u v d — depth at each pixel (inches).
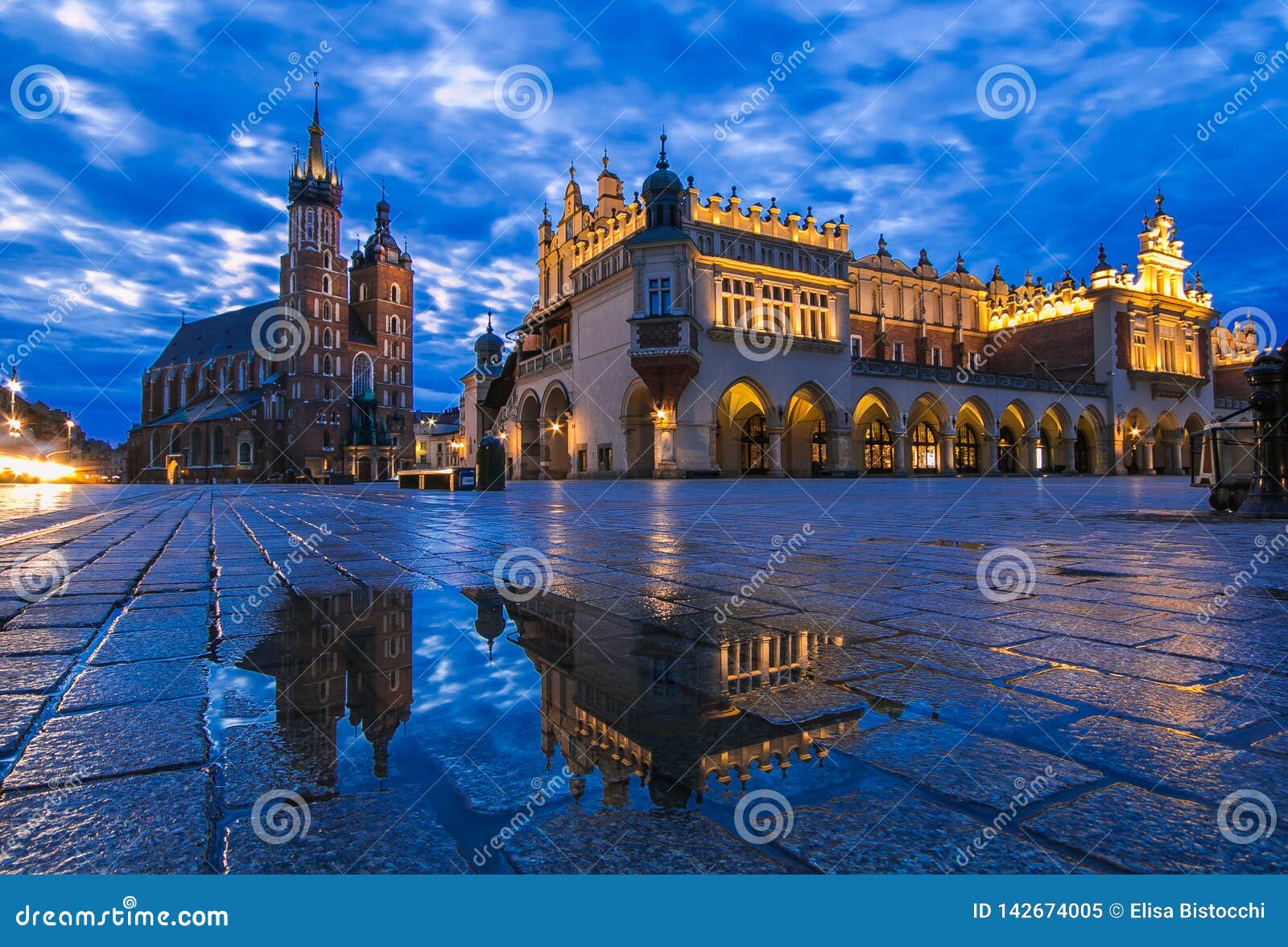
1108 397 2114.9
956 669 101.1
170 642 118.6
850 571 196.2
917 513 445.4
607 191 1871.3
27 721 81.5
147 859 53.3
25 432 2353.6
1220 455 431.8
